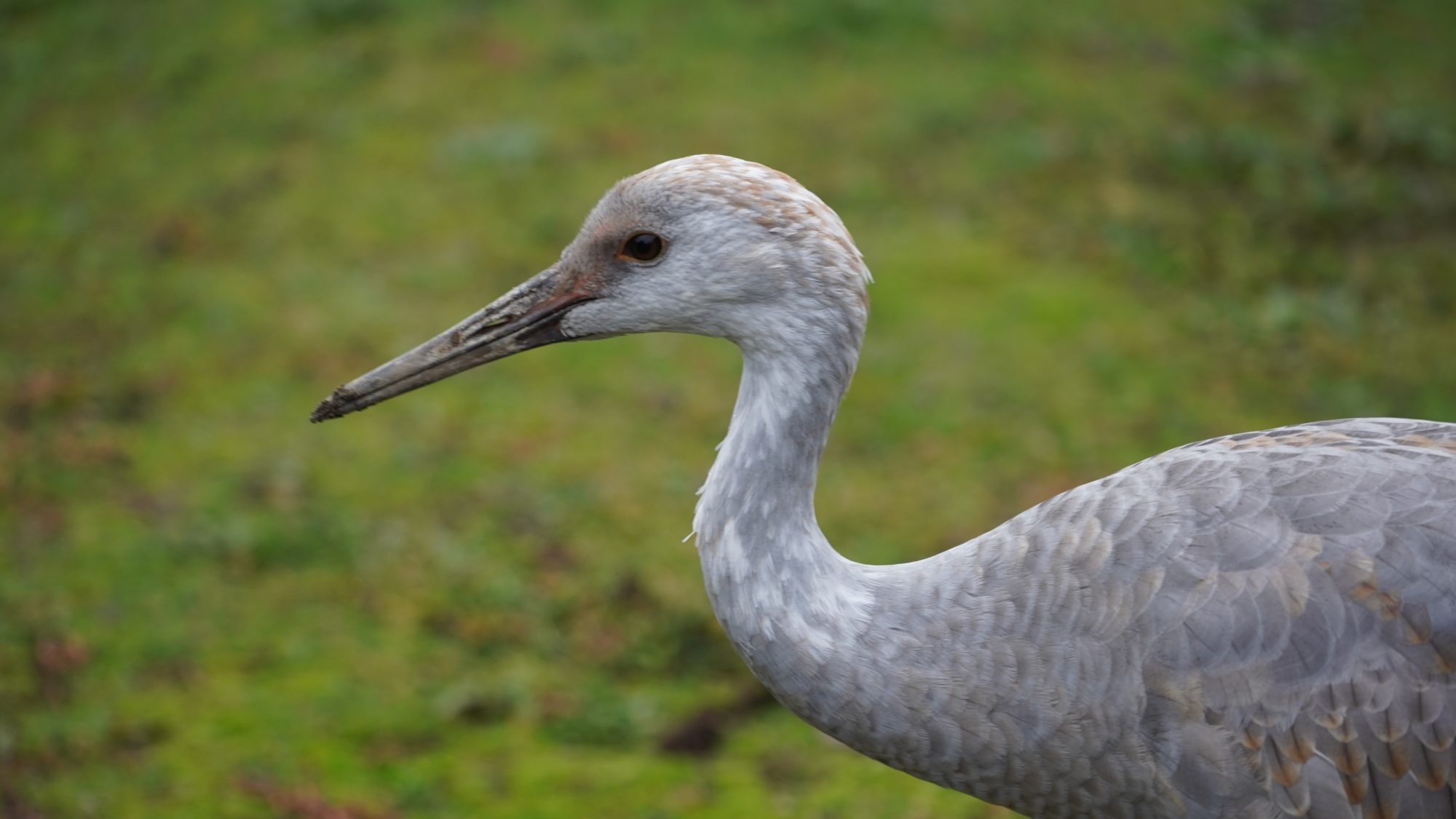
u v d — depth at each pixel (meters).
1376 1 21.95
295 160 17.12
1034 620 5.78
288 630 10.33
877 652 5.87
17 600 10.47
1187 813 5.69
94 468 12.07
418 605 10.58
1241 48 19.84
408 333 13.88
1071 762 5.78
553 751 9.33
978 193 16.08
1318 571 5.52
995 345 13.56
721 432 12.57
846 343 6.04
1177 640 5.58
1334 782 5.47
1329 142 17.78
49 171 17.47
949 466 12.03
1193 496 5.79
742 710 9.72
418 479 11.93
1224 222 15.91
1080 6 20.55
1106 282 14.72
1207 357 13.66
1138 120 17.72
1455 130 18.23
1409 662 5.43
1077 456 12.16
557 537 11.27
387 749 9.31
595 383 13.26
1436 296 15.01
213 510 11.48
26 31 21.11
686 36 19.30
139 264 15.37
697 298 6.09
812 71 18.52
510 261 15.01
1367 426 6.02
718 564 5.99
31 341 14.06
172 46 20.12
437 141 17.23
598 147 16.91
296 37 19.92
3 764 9.02
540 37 19.39
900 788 8.98
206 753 9.20
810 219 5.99
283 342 13.81
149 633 10.23
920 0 20.14
